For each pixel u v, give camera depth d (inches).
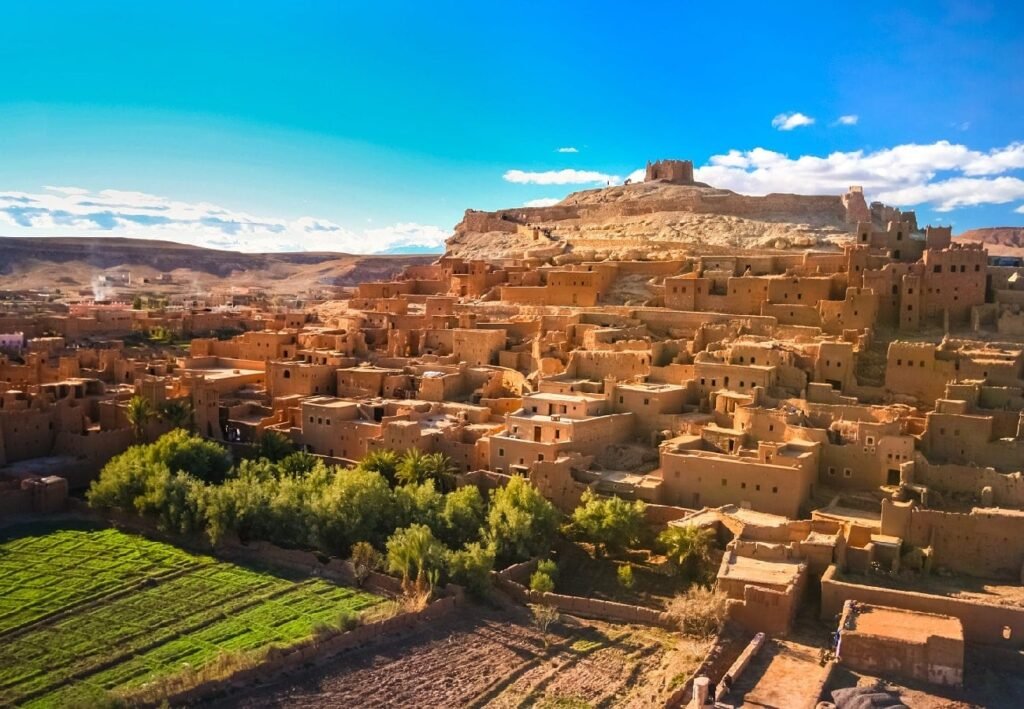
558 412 3718.0
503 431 3693.4
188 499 3257.9
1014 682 2340.1
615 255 5792.3
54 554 3073.3
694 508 3228.3
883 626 2440.9
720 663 2438.5
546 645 2647.6
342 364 4638.3
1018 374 3570.4
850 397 3602.4
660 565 3031.5
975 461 3171.8
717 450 3405.5
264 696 2335.1
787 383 3745.1
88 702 2188.7
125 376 4677.7
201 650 2501.2
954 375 3565.5
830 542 2790.4
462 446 3651.6
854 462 3235.7
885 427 3206.2
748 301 4520.2
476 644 2640.3
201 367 5093.5
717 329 4210.1
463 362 4456.2
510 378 4293.8
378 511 3211.1
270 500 3262.8
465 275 5880.9
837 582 2640.3
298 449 3956.7
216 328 6609.3
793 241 5743.1
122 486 3361.2
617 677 2477.9
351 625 2635.3
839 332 4185.5
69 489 3634.4
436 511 3203.7
